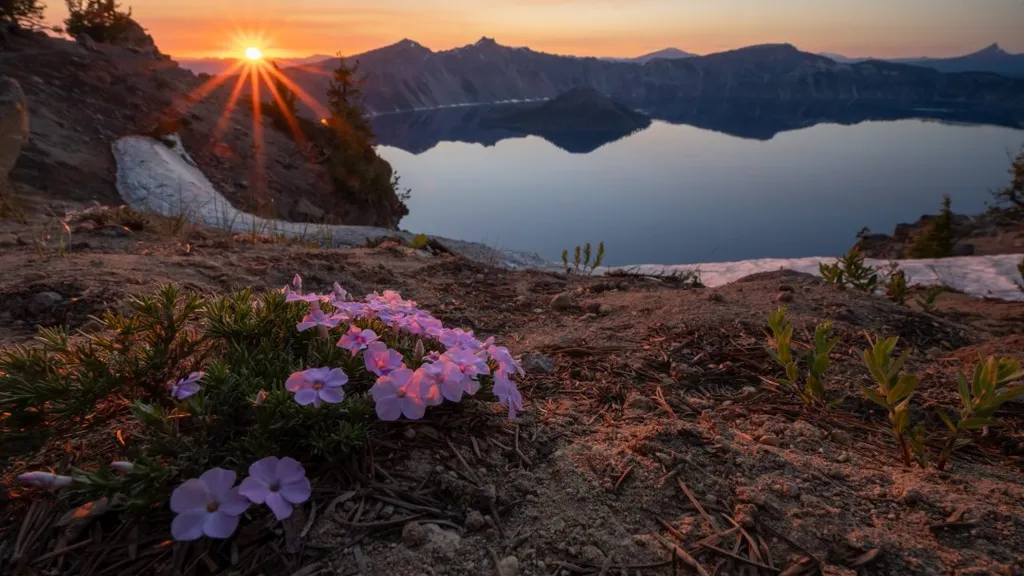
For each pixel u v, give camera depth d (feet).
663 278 23.11
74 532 6.33
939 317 20.44
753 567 6.12
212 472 5.77
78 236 22.89
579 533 6.55
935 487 7.56
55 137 95.91
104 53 149.48
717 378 11.64
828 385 11.39
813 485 7.48
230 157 123.75
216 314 8.70
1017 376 8.04
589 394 10.50
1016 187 146.72
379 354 7.54
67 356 7.60
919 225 208.03
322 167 146.10
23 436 6.93
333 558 6.08
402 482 7.18
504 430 8.48
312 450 6.98
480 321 15.61
